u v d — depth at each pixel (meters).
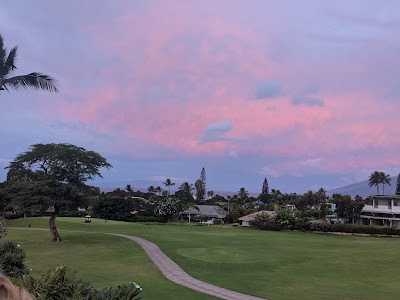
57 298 4.75
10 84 16.02
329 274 24.38
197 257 29.75
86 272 23.55
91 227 61.88
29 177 44.09
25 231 53.59
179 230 60.34
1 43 15.76
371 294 19.00
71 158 44.47
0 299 2.13
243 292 18.81
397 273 25.02
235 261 28.23
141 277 21.98
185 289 19.02
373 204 82.12
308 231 64.50
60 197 43.22
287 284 20.97
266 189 154.88
